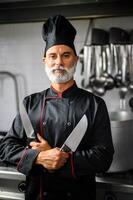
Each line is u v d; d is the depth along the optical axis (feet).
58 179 2.80
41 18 4.81
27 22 5.06
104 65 4.74
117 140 3.41
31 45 5.16
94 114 2.82
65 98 2.94
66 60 2.77
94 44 4.69
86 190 2.84
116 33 4.57
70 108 2.88
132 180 3.27
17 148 2.87
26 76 5.26
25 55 5.22
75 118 2.83
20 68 5.27
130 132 3.49
